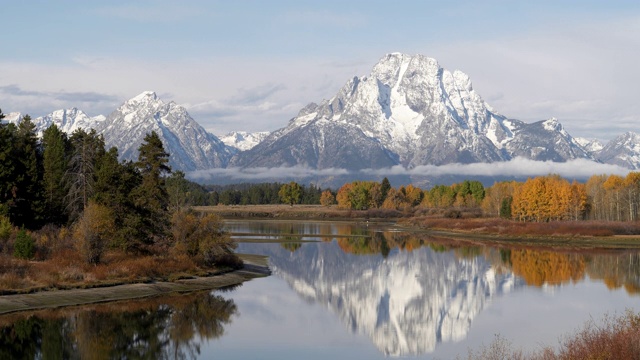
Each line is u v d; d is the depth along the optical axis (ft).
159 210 282.15
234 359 151.84
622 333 112.06
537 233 515.09
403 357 156.66
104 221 251.80
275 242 459.73
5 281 201.57
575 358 111.24
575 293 241.76
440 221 640.58
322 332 183.11
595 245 450.71
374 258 368.48
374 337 178.09
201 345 163.43
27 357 147.43
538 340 166.50
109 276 227.40
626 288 253.24
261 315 202.69
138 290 224.12
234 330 181.06
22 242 234.99
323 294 248.32
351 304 229.04
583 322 188.03
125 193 262.88
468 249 426.10
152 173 299.58
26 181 301.43
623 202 615.16
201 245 272.10
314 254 385.70
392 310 218.59
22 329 171.53
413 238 525.34
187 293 232.94
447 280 283.38
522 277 288.71
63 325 177.68
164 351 156.46
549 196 608.19
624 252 404.77
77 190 306.96
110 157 299.17
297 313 209.46
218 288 248.52
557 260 356.38
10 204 287.89
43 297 201.57
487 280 281.33
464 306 222.28
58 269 220.64
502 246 449.89
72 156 335.88
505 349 146.00
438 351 161.89
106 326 178.81
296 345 166.71
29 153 322.75
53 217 314.96
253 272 293.23
